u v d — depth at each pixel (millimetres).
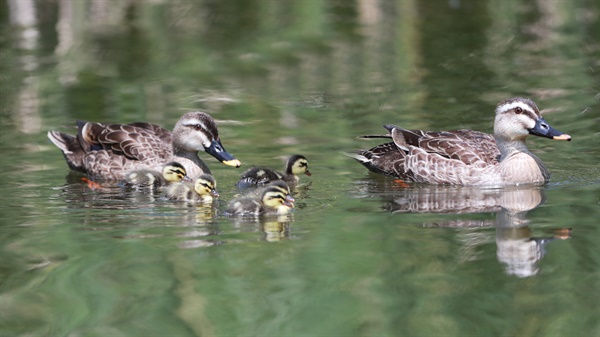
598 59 24453
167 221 13633
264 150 17906
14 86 23141
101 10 31562
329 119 20047
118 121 19984
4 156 17734
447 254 11859
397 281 11031
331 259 11734
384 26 29188
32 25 29609
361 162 16828
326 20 30000
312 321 9984
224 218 13805
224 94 22391
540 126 15461
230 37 28078
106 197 15148
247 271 11367
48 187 15781
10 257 12000
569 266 11367
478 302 10383
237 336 9656
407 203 14516
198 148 16641
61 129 19391
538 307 10203
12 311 10383
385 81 23188
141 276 11273
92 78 23891
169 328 9883
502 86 22203
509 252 11898
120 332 9844
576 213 13570
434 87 22453
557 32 27812
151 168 16422
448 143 16109
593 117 19375
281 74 24266
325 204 14578
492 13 30547
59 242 12602
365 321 9961
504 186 15461
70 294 10781
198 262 11734
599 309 10125
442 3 32188
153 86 23219
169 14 30938
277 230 13078
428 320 9938
